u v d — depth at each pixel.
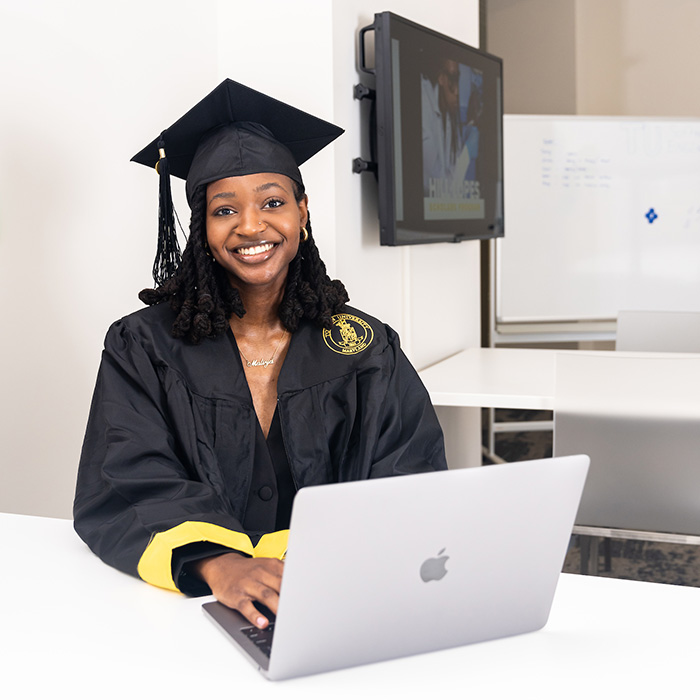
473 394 2.31
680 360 1.90
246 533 1.28
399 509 0.84
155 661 0.92
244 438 1.48
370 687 0.86
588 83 5.67
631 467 1.99
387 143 2.39
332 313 1.62
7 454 2.10
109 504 1.31
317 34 2.24
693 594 1.11
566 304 4.53
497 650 0.95
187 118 1.52
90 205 2.26
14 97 2.07
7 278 2.07
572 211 4.49
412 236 2.59
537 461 0.90
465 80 3.01
